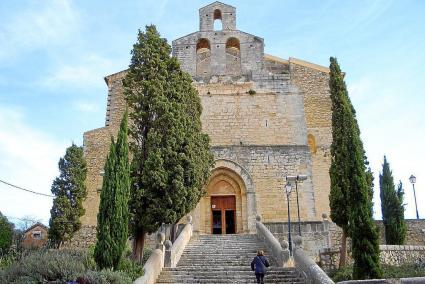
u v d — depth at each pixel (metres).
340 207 21.50
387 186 29.88
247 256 21.25
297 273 17.47
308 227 26.42
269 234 22.95
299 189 30.17
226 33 35.62
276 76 34.16
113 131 34.97
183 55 35.00
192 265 19.56
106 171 16.89
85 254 18.75
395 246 21.88
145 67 21.81
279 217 29.62
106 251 15.87
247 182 30.30
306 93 37.31
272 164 30.83
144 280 15.34
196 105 23.83
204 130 32.75
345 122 19.25
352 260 22.44
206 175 23.59
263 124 32.97
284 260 19.25
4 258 20.77
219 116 33.12
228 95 33.69
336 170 22.30
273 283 16.56
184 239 23.06
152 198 19.52
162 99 21.09
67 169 29.39
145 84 21.23
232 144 32.31
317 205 34.44
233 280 16.81
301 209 29.77
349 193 17.86
